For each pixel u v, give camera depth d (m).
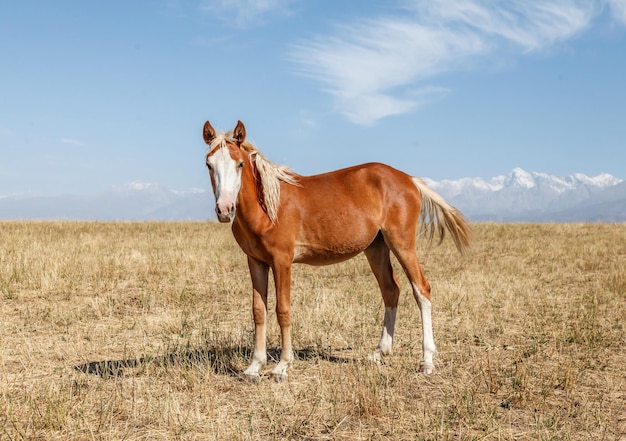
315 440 4.57
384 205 6.91
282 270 6.41
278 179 6.57
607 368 6.53
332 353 7.37
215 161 6.00
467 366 6.63
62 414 4.80
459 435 4.52
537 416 5.02
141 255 15.69
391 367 6.68
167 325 8.74
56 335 8.11
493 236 22.83
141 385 5.88
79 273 12.98
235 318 9.41
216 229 24.88
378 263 7.29
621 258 16.83
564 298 10.98
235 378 6.25
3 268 12.70
